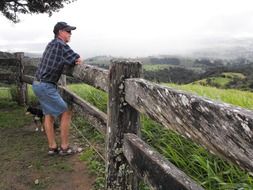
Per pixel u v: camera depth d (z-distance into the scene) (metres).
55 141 5.73
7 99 10.05
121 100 2.74
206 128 1.38
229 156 1.24
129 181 2.88
